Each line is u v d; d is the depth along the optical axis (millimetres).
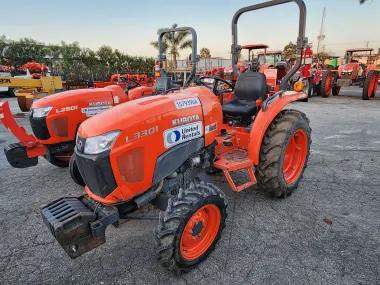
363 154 4488
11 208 3041
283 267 2098
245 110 3232
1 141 5598
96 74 19594
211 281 1987
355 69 12117
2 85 7090
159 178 2045
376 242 2355
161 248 1862
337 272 2033
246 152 2922
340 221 2670
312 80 11594
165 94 2439
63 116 3572
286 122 2938
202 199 1988
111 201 1918
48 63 21281
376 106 9344
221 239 2441
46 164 4363
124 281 2012
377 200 3057
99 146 1811
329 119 7234
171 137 2082
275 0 3018
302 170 3303
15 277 2074
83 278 2053
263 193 3250
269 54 13930
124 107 2016
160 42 3021
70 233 1760
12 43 23000
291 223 2654
